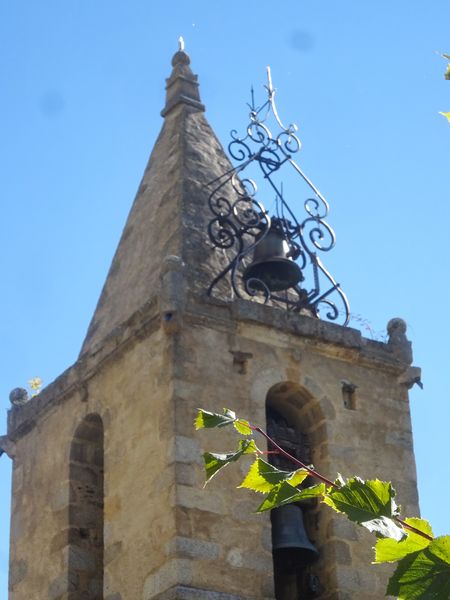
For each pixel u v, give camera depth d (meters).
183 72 26.33
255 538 19.95
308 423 22.05
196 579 19.22
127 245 24.47
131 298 22.91
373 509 7.46
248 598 19.42
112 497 20.95
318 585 20.62
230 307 21.52
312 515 21.22
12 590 22.59
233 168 24.22
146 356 21.30
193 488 19.86
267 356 21.64
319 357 22.28
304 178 23.67
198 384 20.73
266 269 22.53
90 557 21.80
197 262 22.42
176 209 23.58
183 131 25.28
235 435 20.61
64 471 22.39
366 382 22.61
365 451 21.97
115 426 21.53
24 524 22.94
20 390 24.27
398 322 23.34
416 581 7.23
